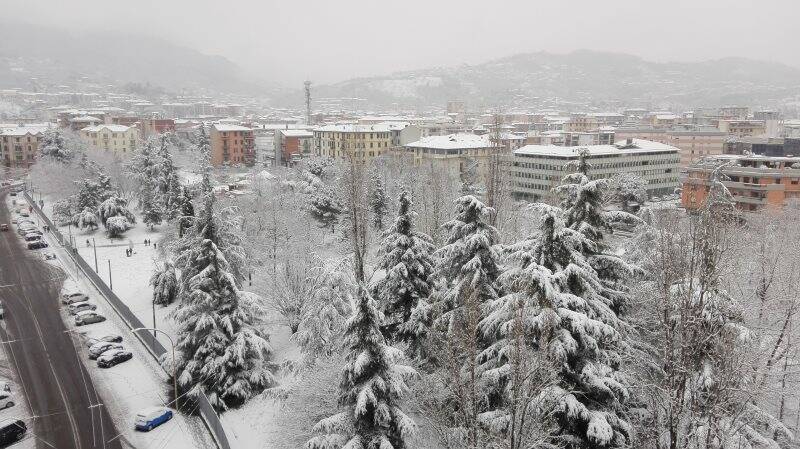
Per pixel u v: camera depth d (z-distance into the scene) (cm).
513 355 2072
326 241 7150
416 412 2834
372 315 2267
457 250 2759
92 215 9081
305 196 8244
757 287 3525
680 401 2238
